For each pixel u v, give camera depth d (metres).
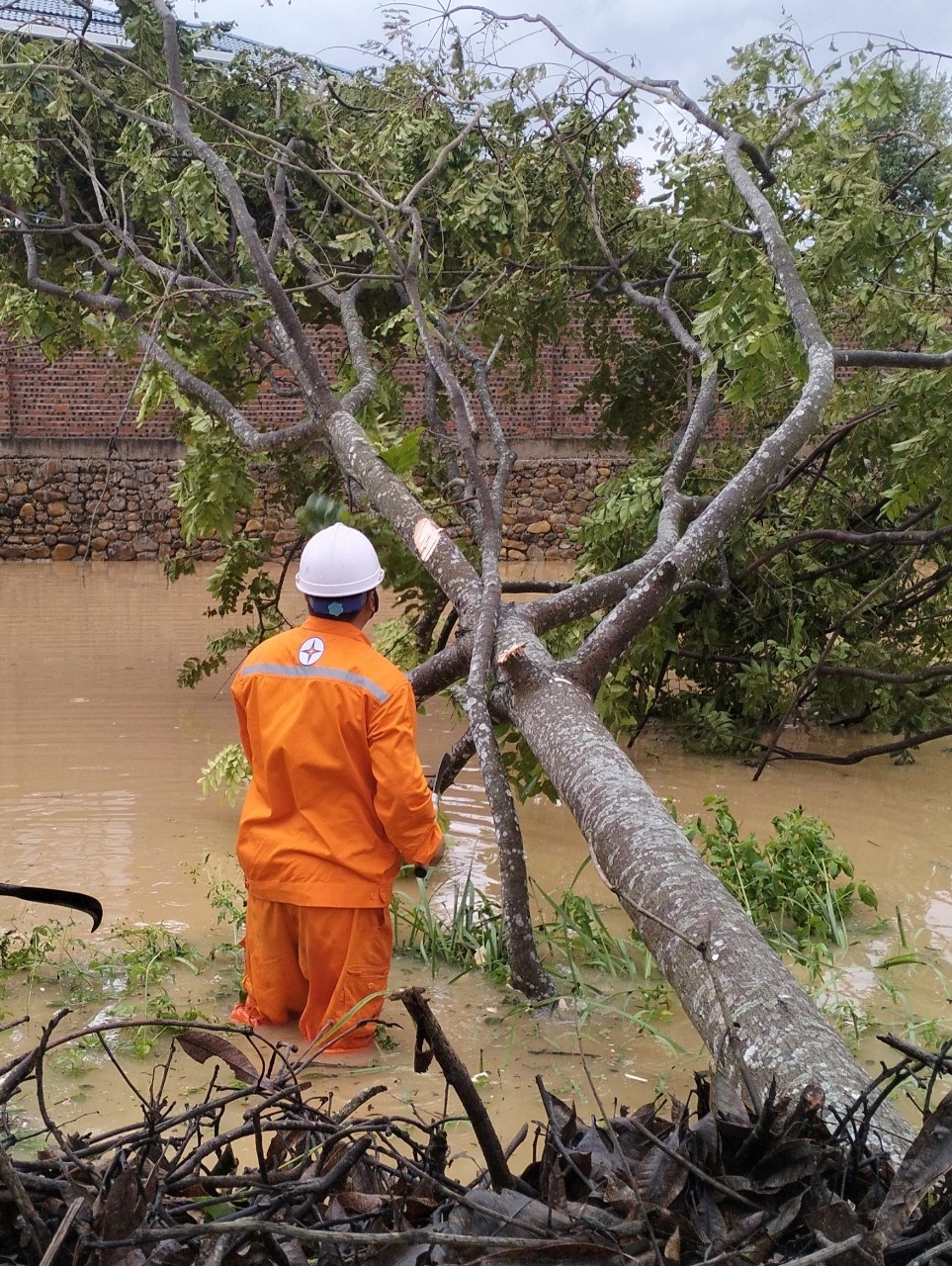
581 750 3.71
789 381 8.00
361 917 3.91
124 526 18.70
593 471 20.25
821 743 8.24
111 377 8.90
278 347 7.31
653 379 9.06
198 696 9.12
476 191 7.17
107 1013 4.02
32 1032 3.82
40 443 18.39
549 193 8.16
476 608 4.73
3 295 8.09
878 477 8.56
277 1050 2.22
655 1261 1.52
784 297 5.86
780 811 6.63
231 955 4.53
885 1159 1.89
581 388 9.28
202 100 7.56
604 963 4.47
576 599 4.93
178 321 7.21
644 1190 1.70
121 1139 1.83
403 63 7.24
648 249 7.98
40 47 7.32
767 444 4.90
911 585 8.80
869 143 6.88
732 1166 1.77
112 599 14.35
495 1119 3.32
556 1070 3.68
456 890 5.21
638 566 5.14
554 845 5.99
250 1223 1.48
